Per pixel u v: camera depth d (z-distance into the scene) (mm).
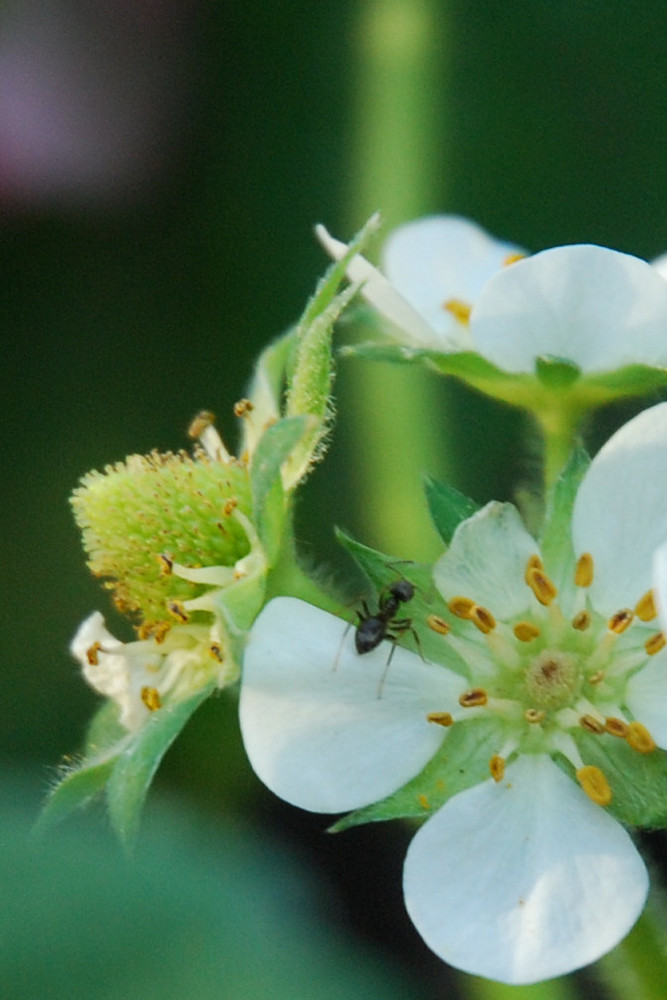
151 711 208
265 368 217
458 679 206
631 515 205
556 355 214
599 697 206
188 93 263
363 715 203
